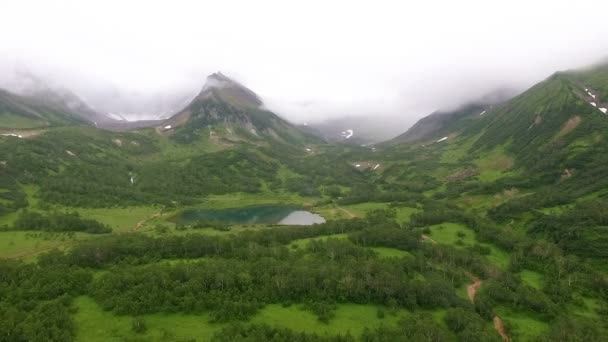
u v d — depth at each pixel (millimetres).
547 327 121812
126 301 108812
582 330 114375
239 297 116750
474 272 157000
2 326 92000
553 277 150500
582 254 166625
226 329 101375
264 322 108250
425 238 190750
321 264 140125
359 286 126062
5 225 198125
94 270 134125
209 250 153250
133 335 99000
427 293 128000
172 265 137500
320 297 122500
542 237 189875
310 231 188875
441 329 110438
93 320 103688
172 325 104125
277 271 130125
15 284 116062
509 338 117250
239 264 135375
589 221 185500
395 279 129250
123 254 145500
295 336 101062
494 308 132375
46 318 98750
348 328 110188
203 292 115750
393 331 107812
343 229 196250
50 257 139375
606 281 142625
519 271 158125
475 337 108125
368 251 158625
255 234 177250
